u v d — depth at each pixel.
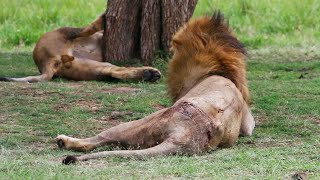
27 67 18.53
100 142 9.40
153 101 13.49
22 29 24.08
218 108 9.38
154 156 8.72
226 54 10.55
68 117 12.17
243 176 7.91
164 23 16.91
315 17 25.03
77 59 16.56
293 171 8.14
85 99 13.61
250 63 18.92
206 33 10.70
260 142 10.24
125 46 17.05
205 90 9.80
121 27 17.00
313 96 14.20
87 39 17.06
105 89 14.94
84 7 26.09
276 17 24.89
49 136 10.82
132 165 8.34
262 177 7.86
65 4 26.31
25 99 13.50
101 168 8.27
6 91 14.32
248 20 24.84
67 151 9.55
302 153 9.27
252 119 10.91
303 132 11.00
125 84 15.77
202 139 9.05
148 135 9.12
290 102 13.50
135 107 12.93
